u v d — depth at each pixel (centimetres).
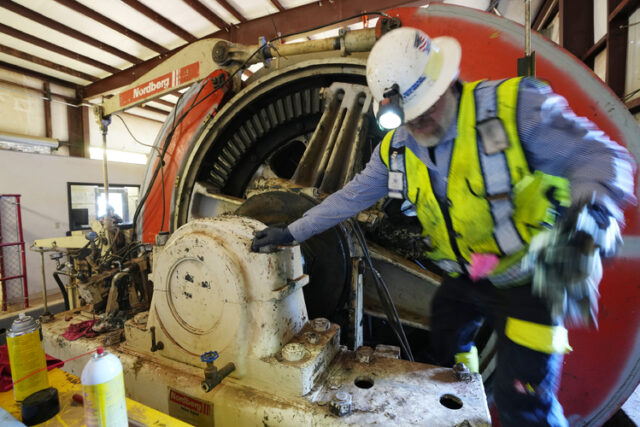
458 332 125
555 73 145
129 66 671
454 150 90
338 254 163
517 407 91
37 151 668
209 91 259
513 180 83
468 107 86
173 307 137
